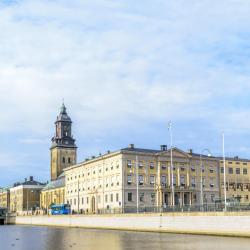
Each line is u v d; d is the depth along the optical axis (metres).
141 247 58.97
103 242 69.06
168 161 147.62
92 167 158.75
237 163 165.12
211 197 153.88
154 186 143.88
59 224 144.25
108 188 146.75
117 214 111.50
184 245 60.56
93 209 156.00
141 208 109.44
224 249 54.44
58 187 195.88
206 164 155.62
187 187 148.12
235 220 76.00
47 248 61.09
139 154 143.25
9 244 69.25
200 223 83.31
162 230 93.44
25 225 164.50
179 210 93.69
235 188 161.88
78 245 64.81
